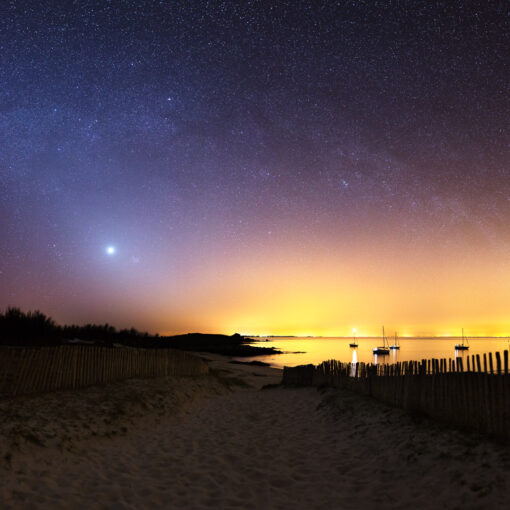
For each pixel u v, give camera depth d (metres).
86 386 9.41
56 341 17.36
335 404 9.06
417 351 114.62
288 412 9.62
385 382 8.06
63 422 6.56
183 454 6.05
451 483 4.07
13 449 5.07
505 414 4.68
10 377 7.60
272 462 5.66
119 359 10.85
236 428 7.98
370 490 4.44
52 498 4.11
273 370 36.38
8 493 4.06
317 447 6.42
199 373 15.84
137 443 6.71
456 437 5.12
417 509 3.80
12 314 18.81
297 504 4.21
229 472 5.23
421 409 6.58
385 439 5.99
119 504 4.09
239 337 154.88
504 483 3.69
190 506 4.16
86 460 5.50
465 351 112.00
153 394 9.88
